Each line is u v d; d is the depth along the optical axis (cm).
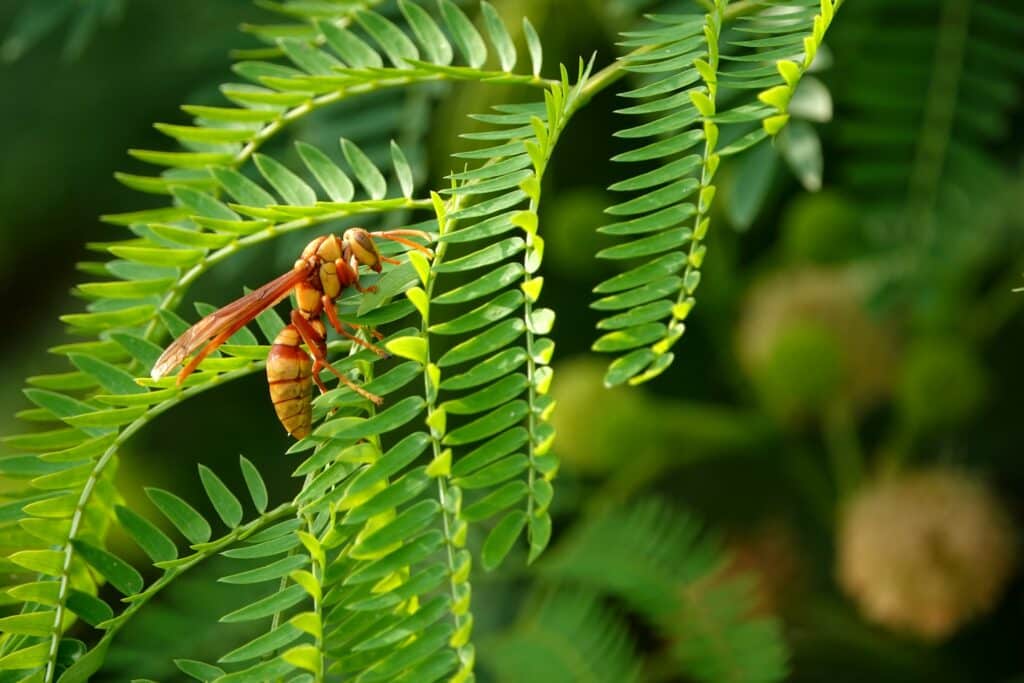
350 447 36
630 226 36
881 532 52
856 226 49
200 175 40
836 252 50
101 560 37
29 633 37
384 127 46
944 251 47
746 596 51
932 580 51
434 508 35
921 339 53
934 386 52
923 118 46
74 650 37
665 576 49
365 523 36
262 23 50
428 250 37
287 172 39
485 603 53
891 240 47
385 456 36
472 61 39
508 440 36
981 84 46
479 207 36
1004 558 52
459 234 36
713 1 39
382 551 35
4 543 38
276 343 38
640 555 50
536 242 36
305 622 35
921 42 46
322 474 36
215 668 36
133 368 39
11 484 52
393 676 35
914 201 47
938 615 51
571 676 48
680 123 37
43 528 37
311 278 38
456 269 36
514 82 39
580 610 48
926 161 47
